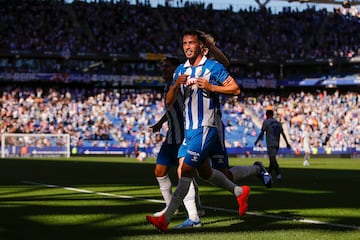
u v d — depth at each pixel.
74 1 80.75
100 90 76.31
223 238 8.91
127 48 77.44
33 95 72.69
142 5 84.69
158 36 80.94
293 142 74.38
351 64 82.88
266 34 86.56
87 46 75.44
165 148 11.85
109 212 12.58
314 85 82.50
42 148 63.41
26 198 16.17
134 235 9.27
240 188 10.84
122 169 35.25
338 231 9.66
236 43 84.12
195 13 86.62
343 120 78.81
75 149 66.62
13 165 40.75
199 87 9.59
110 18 80.50
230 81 9.81
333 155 73.38
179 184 9.71
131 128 72.19
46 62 74.69
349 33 86.75
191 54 9.88
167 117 11.83
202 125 9.80
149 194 17.66
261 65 86.12
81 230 9.84
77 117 71.69
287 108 81.25
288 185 22.44
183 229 10.01
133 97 77.00
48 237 9.08
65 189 19.67
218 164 12.25
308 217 11.80
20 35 73.12
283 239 8.80
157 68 79.56
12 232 9.62
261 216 11.91
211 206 14.11
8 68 72.12
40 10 77.25
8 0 76.25
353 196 17.33
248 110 80.19
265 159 62.75
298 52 84.38
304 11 90.69
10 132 67.12
